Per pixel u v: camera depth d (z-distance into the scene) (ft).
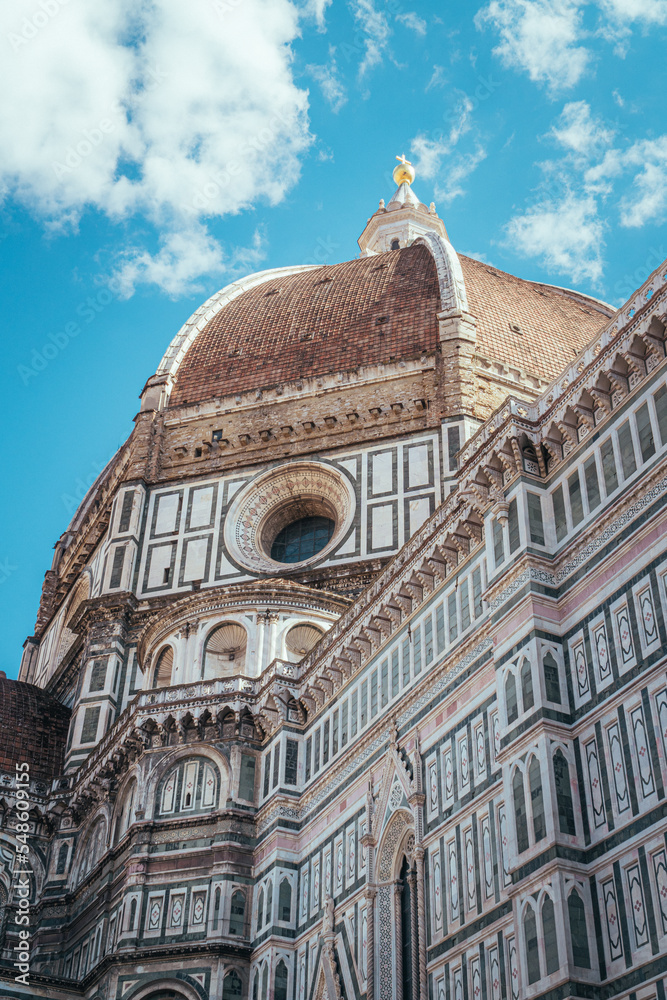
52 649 308.81
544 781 127.75
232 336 314.76
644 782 119.44
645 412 136.87
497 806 141.18
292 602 224.12
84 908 212.84
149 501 284.00
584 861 122.72
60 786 238.68
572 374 152.35
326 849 178.70
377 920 160.25
